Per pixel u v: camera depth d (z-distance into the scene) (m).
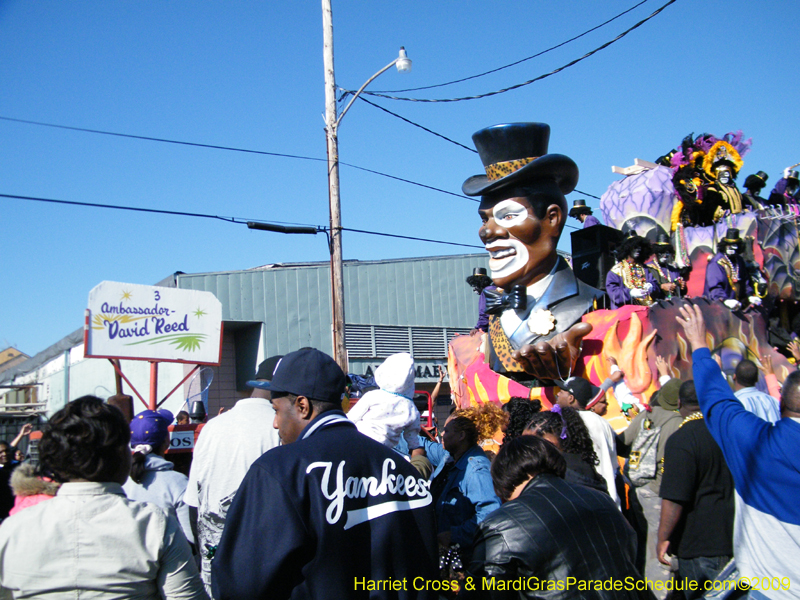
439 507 4.82
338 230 13.78
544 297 8.02
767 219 11.36
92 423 2.87
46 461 2.88
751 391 5.25
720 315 9.09
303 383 3.19
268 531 2.67
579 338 7.36
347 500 2.81
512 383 8.20
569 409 4.80
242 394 23.34
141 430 4.91
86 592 2.73
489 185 8.02
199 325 12.33
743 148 11.25
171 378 20.59
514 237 8.02
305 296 23.88
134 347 11.46
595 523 3.27
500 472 3.64
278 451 2.87
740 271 9.91
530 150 8.07
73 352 25.25
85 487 2.86
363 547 2.80
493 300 8.39
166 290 11.99
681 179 10.21
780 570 3.52
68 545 2.75
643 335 7.94
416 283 27.06
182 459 7.75
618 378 7.44
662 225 10.06
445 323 27.33
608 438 5.44
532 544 3.13
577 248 9.65
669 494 4.77
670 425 5.59
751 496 3.65
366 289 25.84
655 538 5.48
